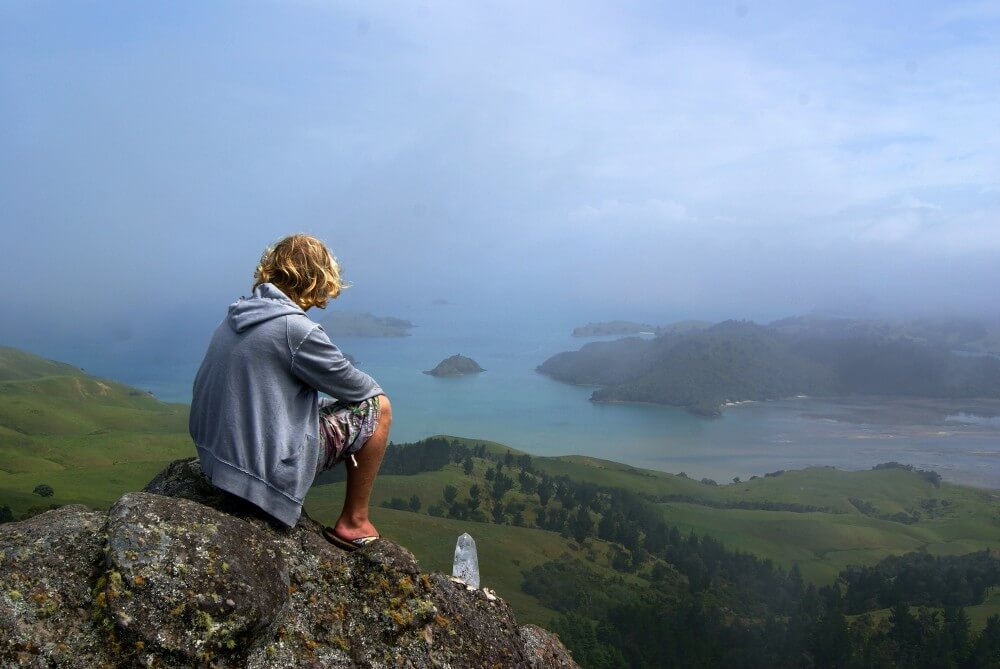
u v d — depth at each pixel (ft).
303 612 13.42
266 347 14.11
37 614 11.33
